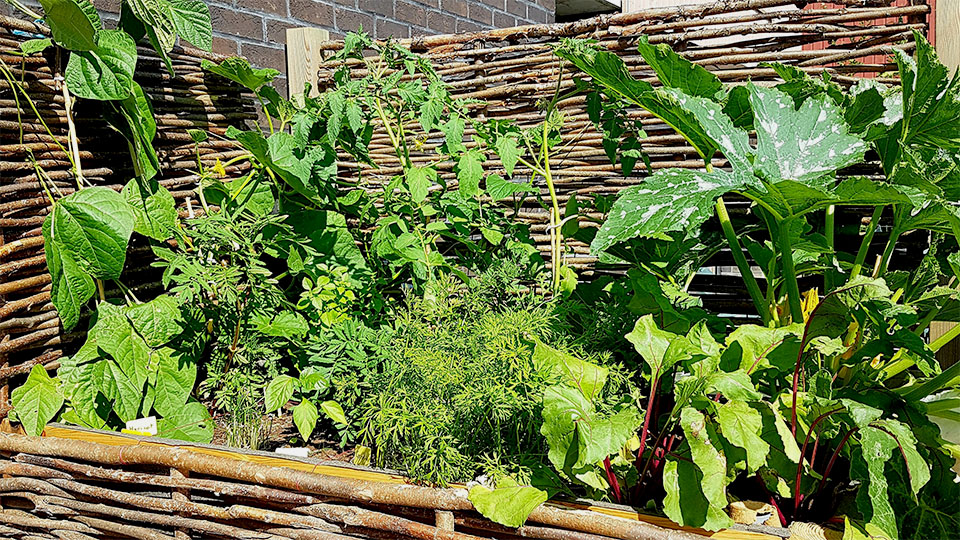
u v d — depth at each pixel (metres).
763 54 2.03
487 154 2.37
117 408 1.63
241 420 1.72
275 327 1.74
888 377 1.48
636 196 1.26
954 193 1.33
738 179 1.28
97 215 1.54
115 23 1.97
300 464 1.43
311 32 2.45
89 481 1.56
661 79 1.69
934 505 1.26
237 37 2.28
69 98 1.68
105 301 1.71
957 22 1.84
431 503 1.26
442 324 1.60
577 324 1.82
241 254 1.75
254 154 1.83
